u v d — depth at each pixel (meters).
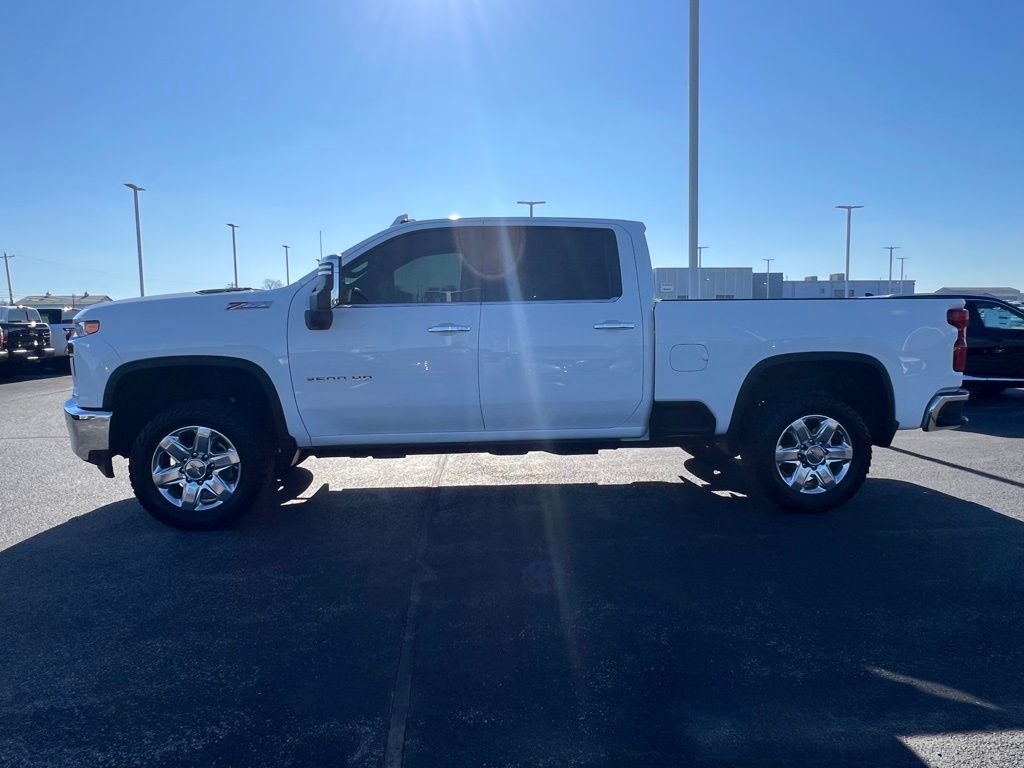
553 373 5.99
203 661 3.92
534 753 3.14
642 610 4.48
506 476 7.86
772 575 5.00
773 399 6.29
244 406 6.26
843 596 4.65
